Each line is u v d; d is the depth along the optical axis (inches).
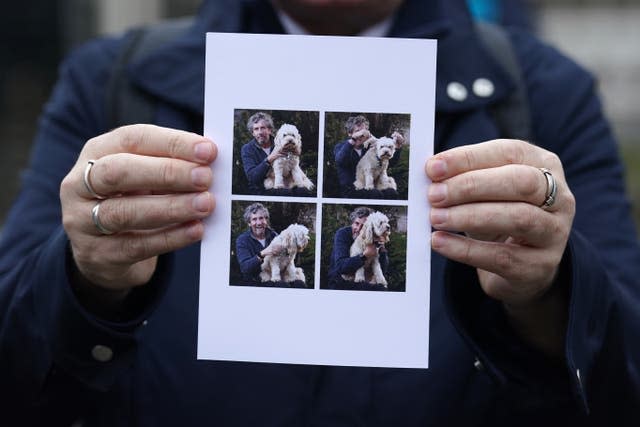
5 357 33.2
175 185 29.2
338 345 31.0
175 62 37.9
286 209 30.9
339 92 30.9
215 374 35.0
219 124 30.9
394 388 34.9
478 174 29.1
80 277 31.2
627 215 37.3
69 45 132.6
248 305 30.9
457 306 31.6
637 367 34.4
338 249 30.9
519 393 32.2
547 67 39.0
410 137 30.8
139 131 29.5
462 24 38.3
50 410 34.8
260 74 30.9
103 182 29.1
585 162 37.4
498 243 29.8
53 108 39.5
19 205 37.4
